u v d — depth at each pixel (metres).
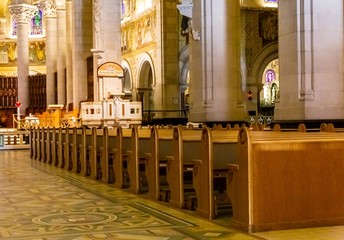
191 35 17.42
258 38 32.06
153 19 34.12
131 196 10.54
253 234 6.78
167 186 10.80
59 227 7.48
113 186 12.24
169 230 7.17
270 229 6.94
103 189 11.68
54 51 43.00
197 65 17.25
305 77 11.80
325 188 7.16
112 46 25.89
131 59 38.50
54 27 42.97
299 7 11.90
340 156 7.23
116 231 7.16
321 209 7.15
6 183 12.90
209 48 16.89
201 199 8.23
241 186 7.06
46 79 43.47
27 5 44.31
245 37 31.72
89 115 23.36
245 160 6.93
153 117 33.09
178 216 8.22
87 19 30.61
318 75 11.77
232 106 16.98
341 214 7.24
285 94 12.30
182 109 33.12
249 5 32.16
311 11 11.77
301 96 11.85
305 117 11.74
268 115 31.81
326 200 7.17
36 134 21.69
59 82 40.34
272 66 34.03
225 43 16.94
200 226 7.39
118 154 11.93
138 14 36.88
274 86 33.97
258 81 32.06
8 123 49.44
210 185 7.91
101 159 13.36
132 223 7.71
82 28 30.53
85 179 13.78
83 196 10.57
